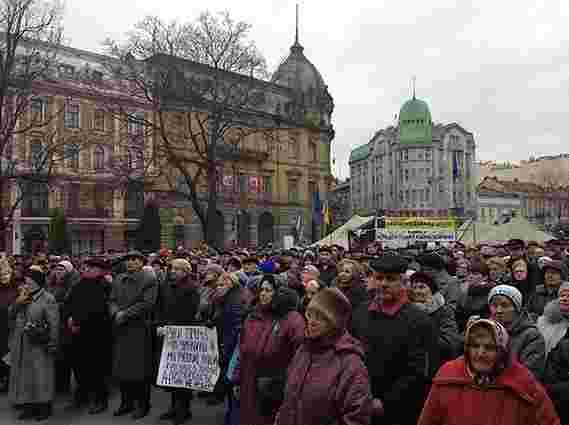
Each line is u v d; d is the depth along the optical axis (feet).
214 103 113.70
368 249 53.26
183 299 25.76
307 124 216.95
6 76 75.97
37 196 146.92
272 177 205.67
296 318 17.04
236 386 18.33
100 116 152.87
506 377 11.07
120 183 120.47
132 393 26.73
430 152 341.00
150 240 127.75
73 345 27.71
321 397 11.89
